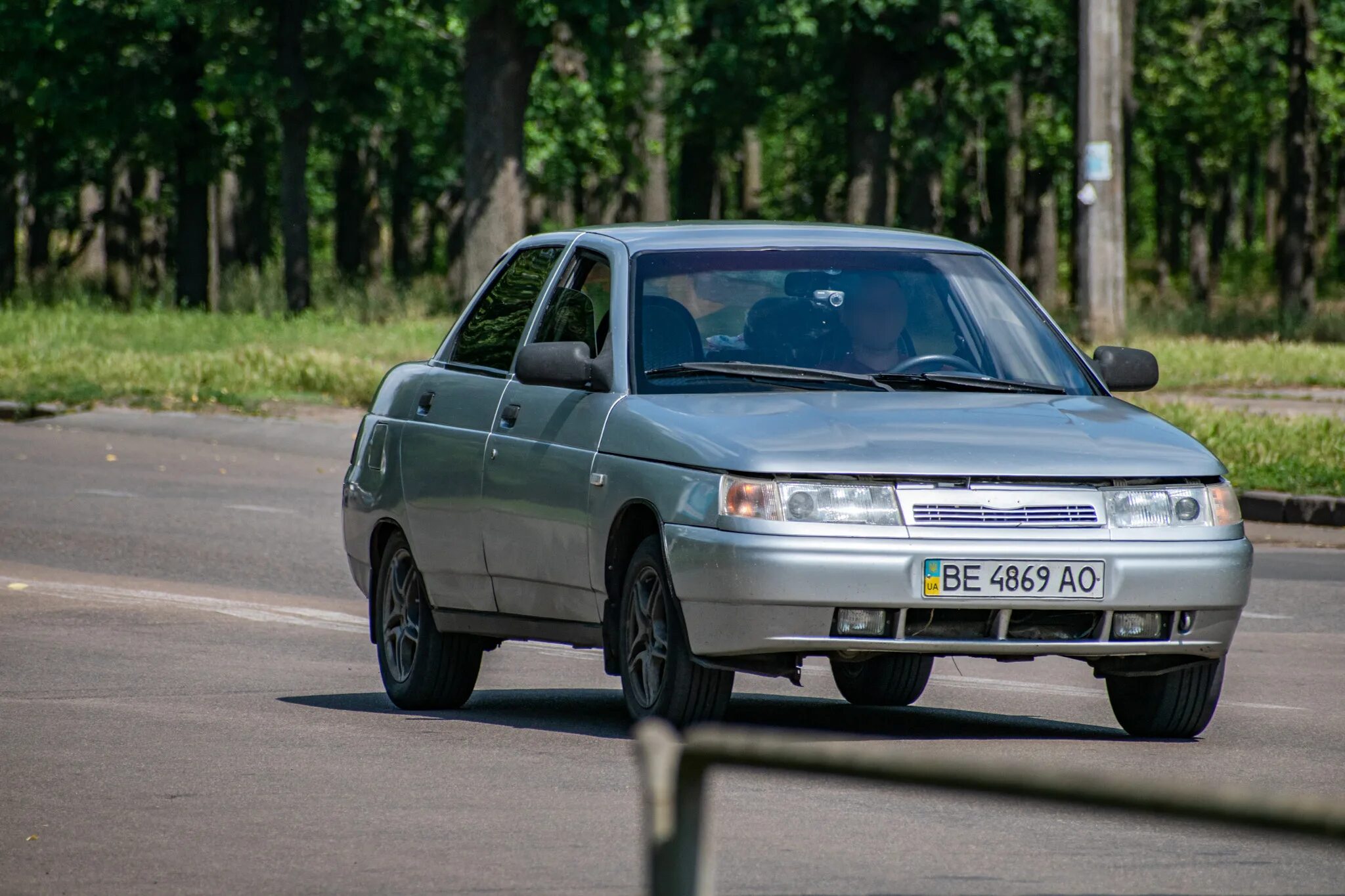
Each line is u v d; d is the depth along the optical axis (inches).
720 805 737.6
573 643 976.3
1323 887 593.9
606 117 6658.5
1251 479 2348.7
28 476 2485.2
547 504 972.6
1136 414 964.0
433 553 1072.8
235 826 702.5
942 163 6638.8
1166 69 7253.9
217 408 3344.0
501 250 4987.7
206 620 1456.7
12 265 6943.9
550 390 1004.6
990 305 1026.1
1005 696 1157.1
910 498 861.8
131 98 6481.3
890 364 979.3
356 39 5974.4
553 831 688.4
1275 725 1005.8
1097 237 4018.2
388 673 1104.8
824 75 6131.9
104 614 1466.5
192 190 6688.0
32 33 6392.7
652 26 5009.8
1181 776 817.5
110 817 722.2
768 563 844.6
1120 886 591.2
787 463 862.5
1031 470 876.0
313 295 6756.9
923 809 732.0
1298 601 1644.9
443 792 771.4
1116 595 869.2
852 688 1111.6
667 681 885.2
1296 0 6530.5
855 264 1020.5
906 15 5777.6
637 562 910.4
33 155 7111.2
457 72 6373.0
